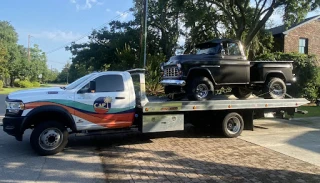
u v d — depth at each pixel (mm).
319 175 5723
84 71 65125
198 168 6137
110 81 7863
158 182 5328
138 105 8219
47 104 7102
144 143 8469
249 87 10266
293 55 18453
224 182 5324
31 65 65688
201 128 9969
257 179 5480
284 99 9812
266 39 26016
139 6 26234
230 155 7148
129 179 5496
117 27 33562
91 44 33719
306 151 7543
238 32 20516
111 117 7766
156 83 14125
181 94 9211
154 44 31375
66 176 5660
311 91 18188
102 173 5840
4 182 5312
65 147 7969
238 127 9305
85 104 7461
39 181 5383
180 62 8641
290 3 18359
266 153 7340
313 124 11750
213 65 8969
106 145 8242
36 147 6961
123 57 21984
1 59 48500
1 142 8469
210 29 26141
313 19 27578
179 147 7973
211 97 9008
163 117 8375
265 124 11766
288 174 5770
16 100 6965
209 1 20891
